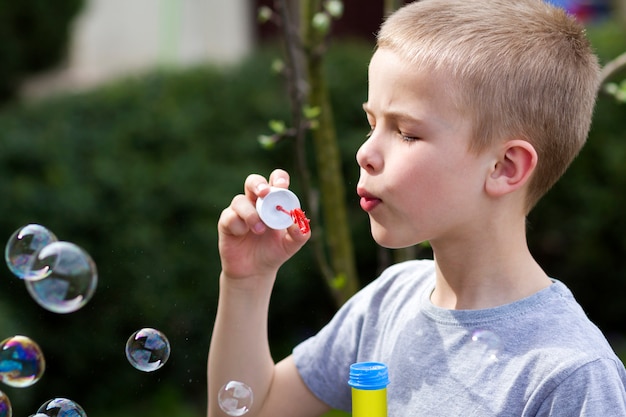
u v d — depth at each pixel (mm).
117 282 4469
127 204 4605
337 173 2502
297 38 2400
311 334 5160
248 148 5094
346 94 5203
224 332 1675
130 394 4559
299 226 1519
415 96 1413
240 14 8930
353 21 8656
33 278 1796
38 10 7375
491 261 1472
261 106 5203
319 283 4988
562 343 1362
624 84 2453
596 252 5172
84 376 4469
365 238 5129
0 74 7359
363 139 5125
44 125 4852
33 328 4312
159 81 5309
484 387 1398
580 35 1555
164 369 4586
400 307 1623
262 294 1674
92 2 8531
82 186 4570
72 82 8172
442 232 1459
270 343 5117
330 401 1721
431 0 1521
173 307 4508
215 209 4762
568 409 1312
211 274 4617
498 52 1429
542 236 5227
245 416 1699
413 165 1418
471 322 1456
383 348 1604
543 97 1450
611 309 5305
